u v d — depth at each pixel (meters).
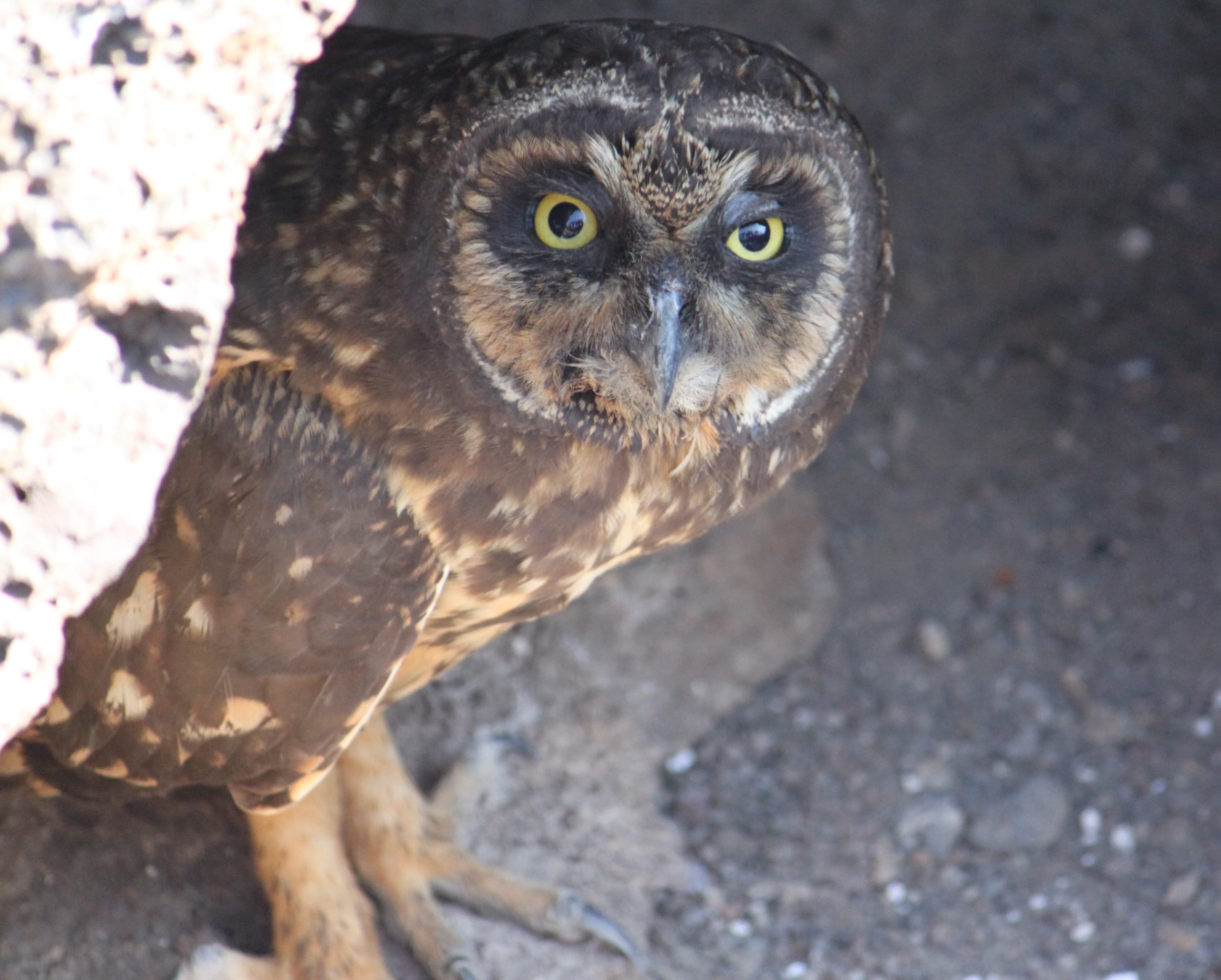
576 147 5.82
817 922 8.98
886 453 11.23
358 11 12.08
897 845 9.34
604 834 8.99
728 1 13.28
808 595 10.43
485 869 8.06
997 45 13.59
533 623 9.69
